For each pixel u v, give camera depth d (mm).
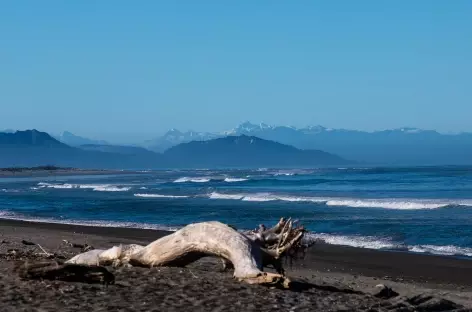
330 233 24406
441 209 34688
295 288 10305
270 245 11383
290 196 46156
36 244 18047
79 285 9438
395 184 64938
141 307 8273
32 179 107062
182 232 11523
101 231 25156
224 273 11281
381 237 23125
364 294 10930
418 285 14344
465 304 11117
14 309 7930
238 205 38938
